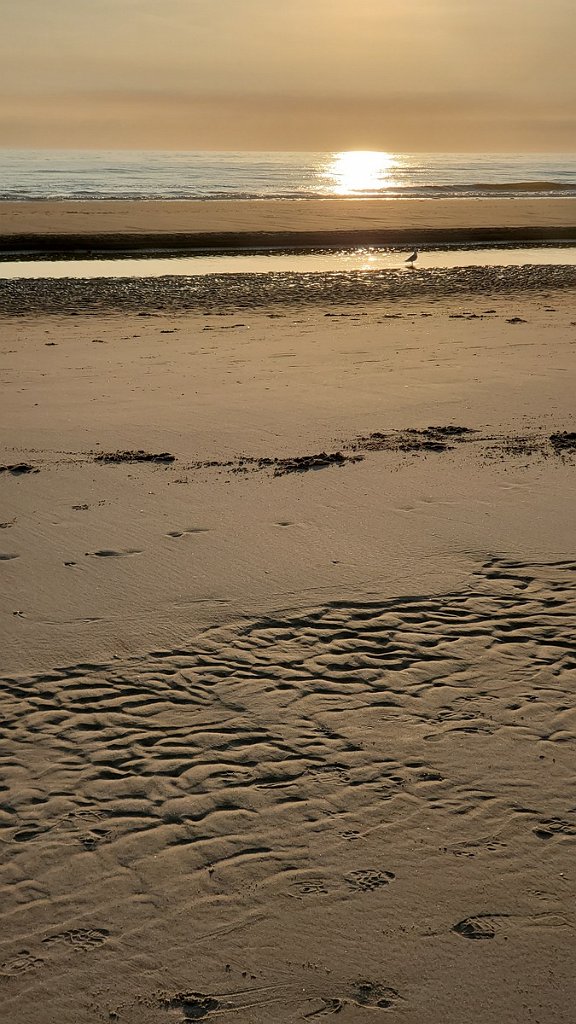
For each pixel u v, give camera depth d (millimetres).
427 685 5227
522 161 192375
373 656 5523
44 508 7902
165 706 5020
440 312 19312
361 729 4832
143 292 22062
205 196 57750
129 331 17188
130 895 3742
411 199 57844
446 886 3777
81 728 4828
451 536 7227
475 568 6660
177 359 14484
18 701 5051
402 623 5898
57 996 3289
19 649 5559
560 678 5285
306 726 4855
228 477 8711
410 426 10484
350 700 5082
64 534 7309
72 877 3832
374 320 18312
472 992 3307
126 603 6141
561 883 3785
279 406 11453
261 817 4188
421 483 8484
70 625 5848
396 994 3303
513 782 4410
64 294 21625
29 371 13602
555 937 3527
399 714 4957
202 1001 3275
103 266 27672
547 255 31516
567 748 4660
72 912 3656
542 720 4898
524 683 5242
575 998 3279
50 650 5555
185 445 9828
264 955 3467
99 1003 3268
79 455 9477
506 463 9047
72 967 3406
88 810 4230
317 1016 3215
